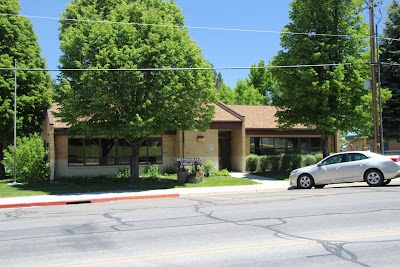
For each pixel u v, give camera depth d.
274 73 26.02
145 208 14.16
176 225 10.30
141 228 10.07
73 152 26.23
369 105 24.55
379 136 23.53
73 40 19.97
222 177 25.61
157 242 8.41
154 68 19.42
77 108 19.89
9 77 28.67
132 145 22.95
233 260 6.89
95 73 18.98
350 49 24.88
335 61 24.72
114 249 7.93
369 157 18.55
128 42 19.73
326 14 24.47
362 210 11.51
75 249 8.05
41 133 31.55
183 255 7.28
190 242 8.30
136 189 20.72
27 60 30.02
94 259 7.20
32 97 29.36
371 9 22.66
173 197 18.31
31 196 18.91
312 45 24.52
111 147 26.95
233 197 16.97
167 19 21.09
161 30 20.14
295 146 31.89
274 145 31.31
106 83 19.00
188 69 19.62
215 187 21.06
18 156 24.59
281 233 8.91
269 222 10.24
